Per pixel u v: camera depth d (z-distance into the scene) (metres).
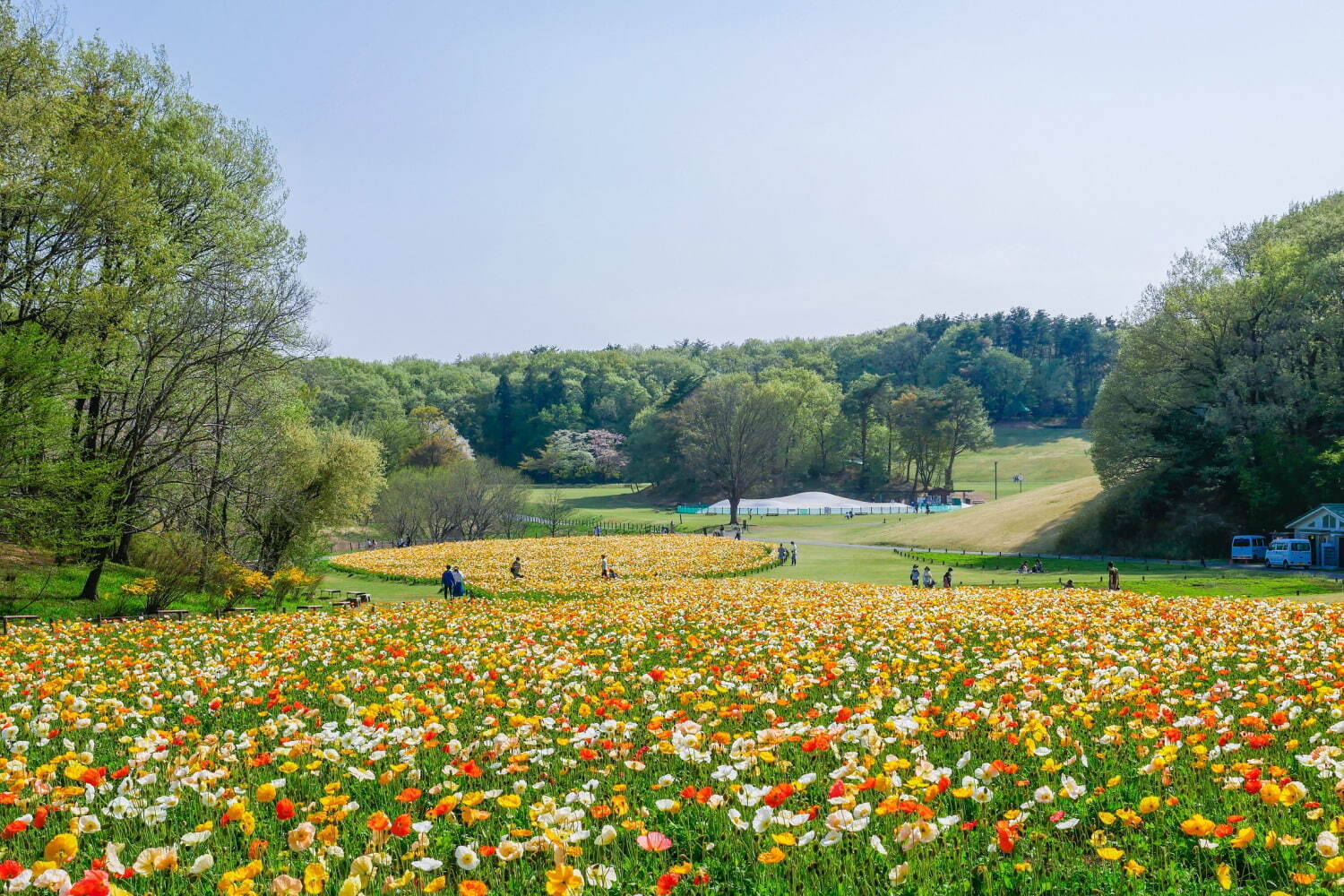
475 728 8.09
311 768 7.00
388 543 79.44
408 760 6.83
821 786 6.41
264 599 30.06
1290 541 48.56
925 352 193.88
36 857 5.50
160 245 29.88
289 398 38.09
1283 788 5.32
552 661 12.38
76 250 27.61
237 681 11.67
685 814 5.97
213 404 31.86
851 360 196.38
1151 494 60.12
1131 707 8.31
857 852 5.30
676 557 52.34
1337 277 54.69
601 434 151.62
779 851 4.68
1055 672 10.44
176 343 29.95
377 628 18.00
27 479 24.27
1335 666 9.92
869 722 7.48
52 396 25.12
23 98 26.00
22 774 6.62
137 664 12.91
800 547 68.62
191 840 5.11
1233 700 8.80
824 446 136.12
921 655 11.98
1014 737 7.28
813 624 15.81
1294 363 58.97
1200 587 37.78
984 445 127.56
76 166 27.06
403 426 106.75
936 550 67.69
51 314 26.98
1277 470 54.59
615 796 5.77
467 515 78.94
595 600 26.31
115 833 5.93
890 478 136.75
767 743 6.74
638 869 5.10
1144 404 61.50
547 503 101.19
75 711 8.99
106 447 29.80
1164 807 5.68
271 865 5.21
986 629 15.23
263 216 36.84
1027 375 169.00
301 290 33.94
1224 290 58.25
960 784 6.28
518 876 5.07
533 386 161.62
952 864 5.07
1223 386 57.09
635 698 9.77
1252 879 4.81
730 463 103.69
